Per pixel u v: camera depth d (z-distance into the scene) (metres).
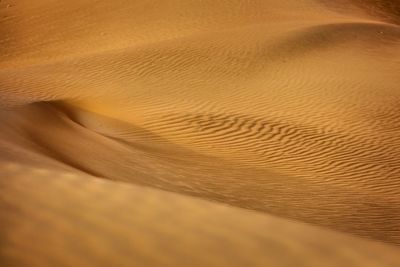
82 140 9.83
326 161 12.20
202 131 13.23
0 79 16.95
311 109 15.22
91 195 3.39
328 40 21.52
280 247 2.80
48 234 2.76
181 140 12.62
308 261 2.69
